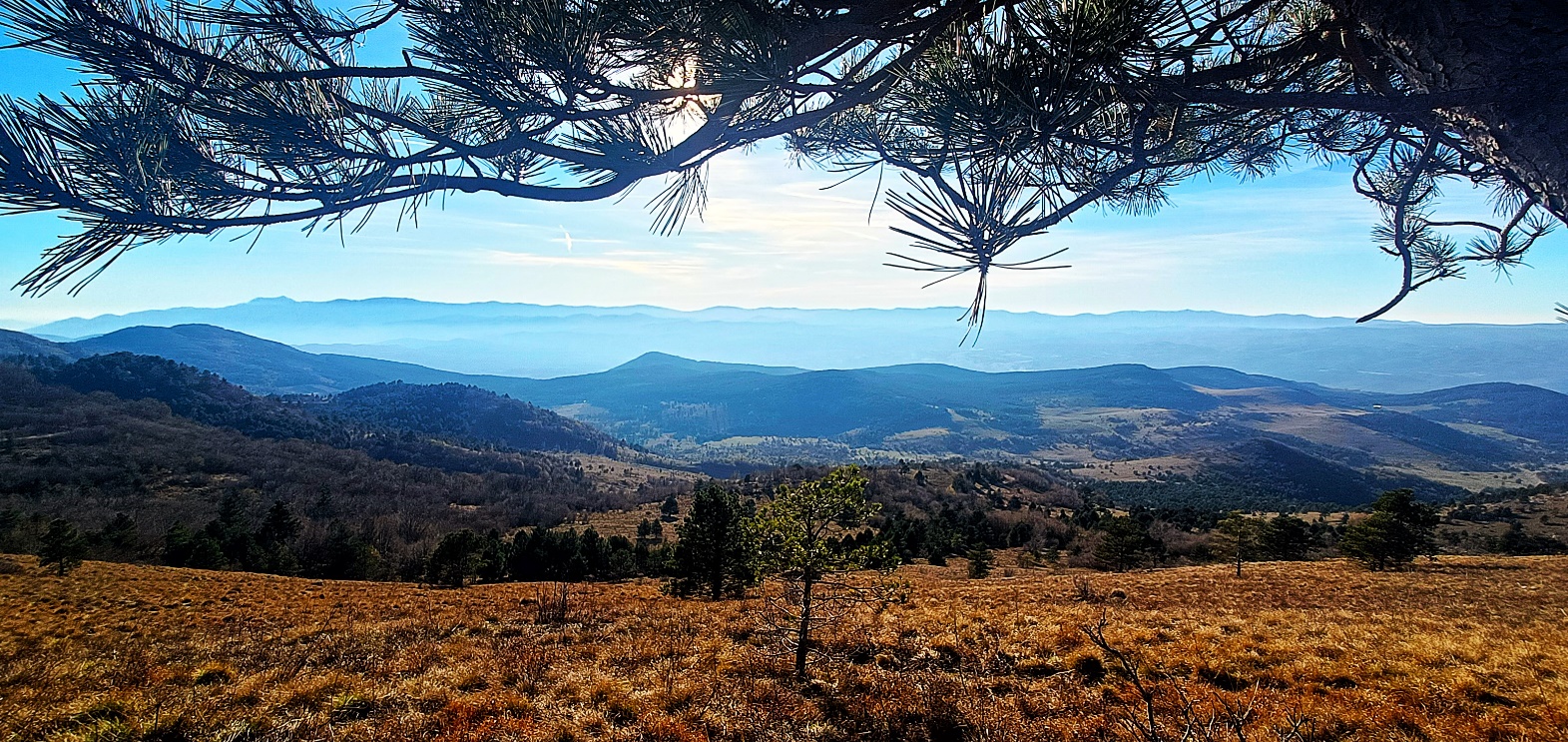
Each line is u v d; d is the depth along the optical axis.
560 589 34.47
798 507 11.73
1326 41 1.78
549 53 1.59
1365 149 2.70
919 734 9.38
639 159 1.87
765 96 1.84
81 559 46.12
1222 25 1.62
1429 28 1.29
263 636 19.17
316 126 1.71
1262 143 2.66
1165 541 85.06
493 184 1.74
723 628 17.62
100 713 9.95
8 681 12.73
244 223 1.59
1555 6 1.10
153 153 1.44
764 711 10.35
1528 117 1.28
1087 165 2.14
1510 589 30.78
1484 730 8.79
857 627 15.55
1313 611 19.84
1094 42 1.41
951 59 1.67
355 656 15.07
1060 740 8.76
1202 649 12.99
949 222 1.56
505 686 12.05
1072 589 30.92
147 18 1.54
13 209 1.39
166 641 19.98
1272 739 8.08
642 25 1.62
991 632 15.51
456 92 1.87
